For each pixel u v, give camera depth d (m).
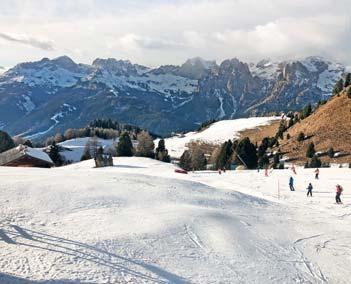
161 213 28.03
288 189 53.34
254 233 27.73
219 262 21.80
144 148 131.62
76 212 26.00
